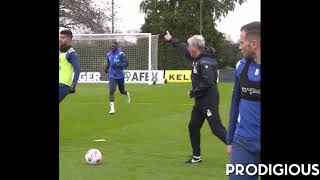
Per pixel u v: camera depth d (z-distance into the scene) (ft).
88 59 222.07
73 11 304.71
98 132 74.90
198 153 51.03
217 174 45.60
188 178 43.96
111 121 89.40
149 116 97.86
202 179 43.57
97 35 221.25
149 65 222.89
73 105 122.11
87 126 82.12
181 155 55.52
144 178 44.04
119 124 85.05
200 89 48.16
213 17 373.40
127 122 87.97
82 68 222.28
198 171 46.96
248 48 26.81
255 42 26.58
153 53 230.48
